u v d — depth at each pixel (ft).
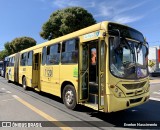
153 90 51.88
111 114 24.82
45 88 34.60
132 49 22.98
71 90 26.58
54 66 31.22
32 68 41.14
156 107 29.32
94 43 23.82
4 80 79.46
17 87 53.26
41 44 37.60
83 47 25.03
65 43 28.37
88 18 85.46
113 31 21.17
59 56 29.81
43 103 31.04
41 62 36.45
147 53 25.41
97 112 25.62
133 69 22.31
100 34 21.50
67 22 83.87
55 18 90.38
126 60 21.98
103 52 20.90
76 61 25.25
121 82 20.71
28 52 44.86
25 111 25.55
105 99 20.18
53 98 35.83
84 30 24.49
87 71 25.16
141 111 26.73
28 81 44.34
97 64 22.39
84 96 24.90
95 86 23.31
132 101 21.59
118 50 21.29
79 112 25.50
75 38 25.94
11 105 29.12
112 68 20.44
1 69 105.70
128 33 22.93
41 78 36.19
